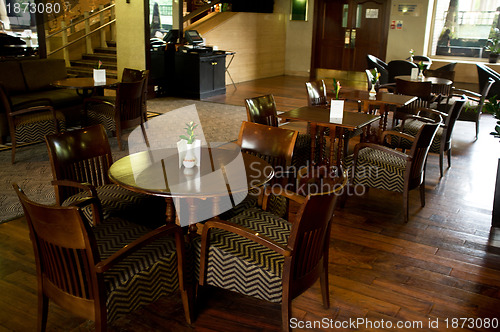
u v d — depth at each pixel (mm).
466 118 6551
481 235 3596
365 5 11891
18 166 4820
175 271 2350
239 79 11617
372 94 5371
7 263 2990
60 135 2916
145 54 8570
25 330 2375
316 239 2236
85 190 2812
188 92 9188
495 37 10852
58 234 1941
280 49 13094
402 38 11477
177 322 2484
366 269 3053
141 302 2213
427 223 3799
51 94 6434
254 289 2291
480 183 4777
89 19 10578
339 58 12656
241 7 12203
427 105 6270
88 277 2002
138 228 2506
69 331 2379
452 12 11180
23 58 7770
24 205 2035
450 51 11445
